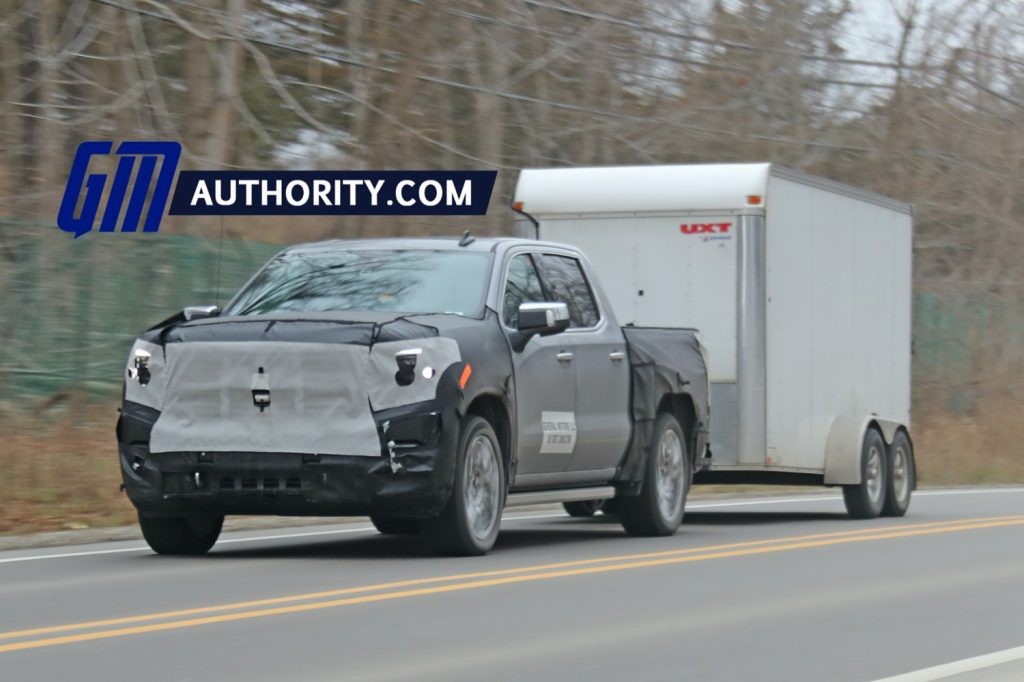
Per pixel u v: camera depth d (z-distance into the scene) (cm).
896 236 7612
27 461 6191
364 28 9306
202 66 8619
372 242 4872
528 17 9825
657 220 6456
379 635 2988
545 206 6606
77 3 8356
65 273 7694
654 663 2747
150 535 4453
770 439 6384
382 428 4147
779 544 4975
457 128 9650
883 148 12975
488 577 3884
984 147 13675
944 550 4831
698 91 11038
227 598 3469
